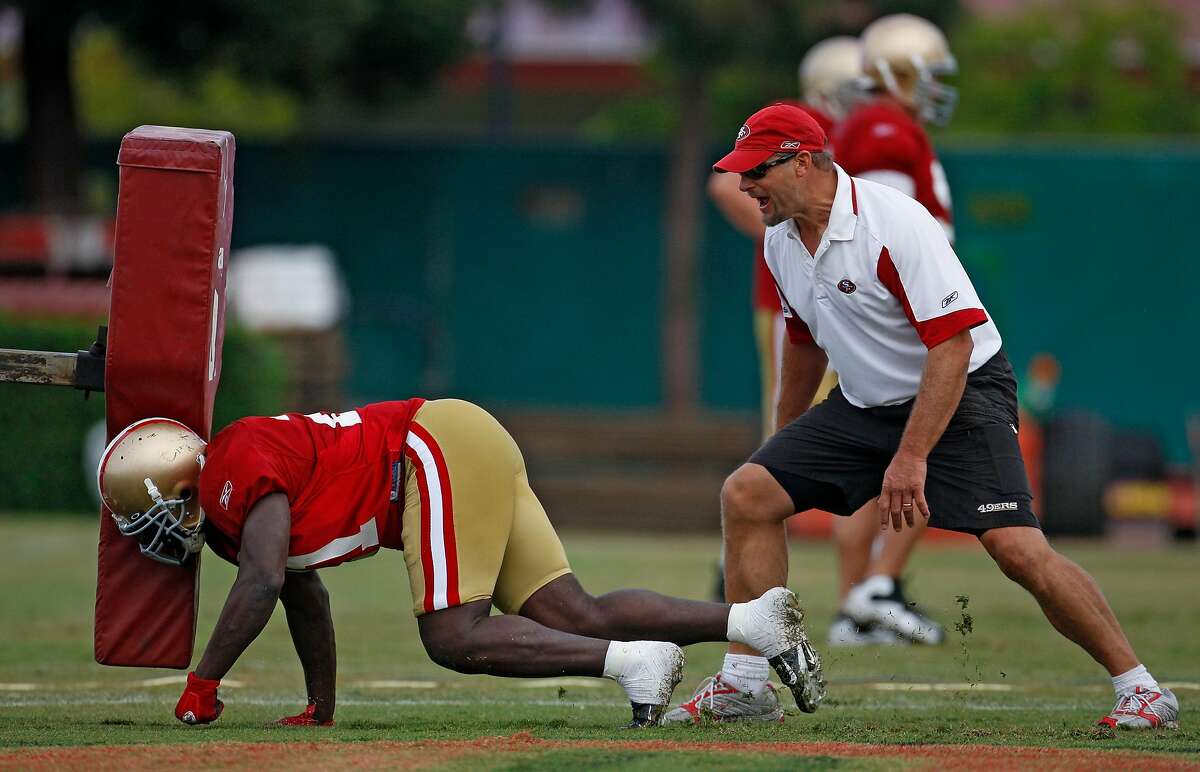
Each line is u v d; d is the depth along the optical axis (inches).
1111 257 2802.7
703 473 2472.9
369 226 3006.9
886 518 713.0
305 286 2551.7
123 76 3727.9
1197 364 2797.7
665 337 2935.5
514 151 2979.8
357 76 2812.5
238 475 687.1
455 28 2773.1
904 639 1158.3
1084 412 2267.5
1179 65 3801.7
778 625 706.8
